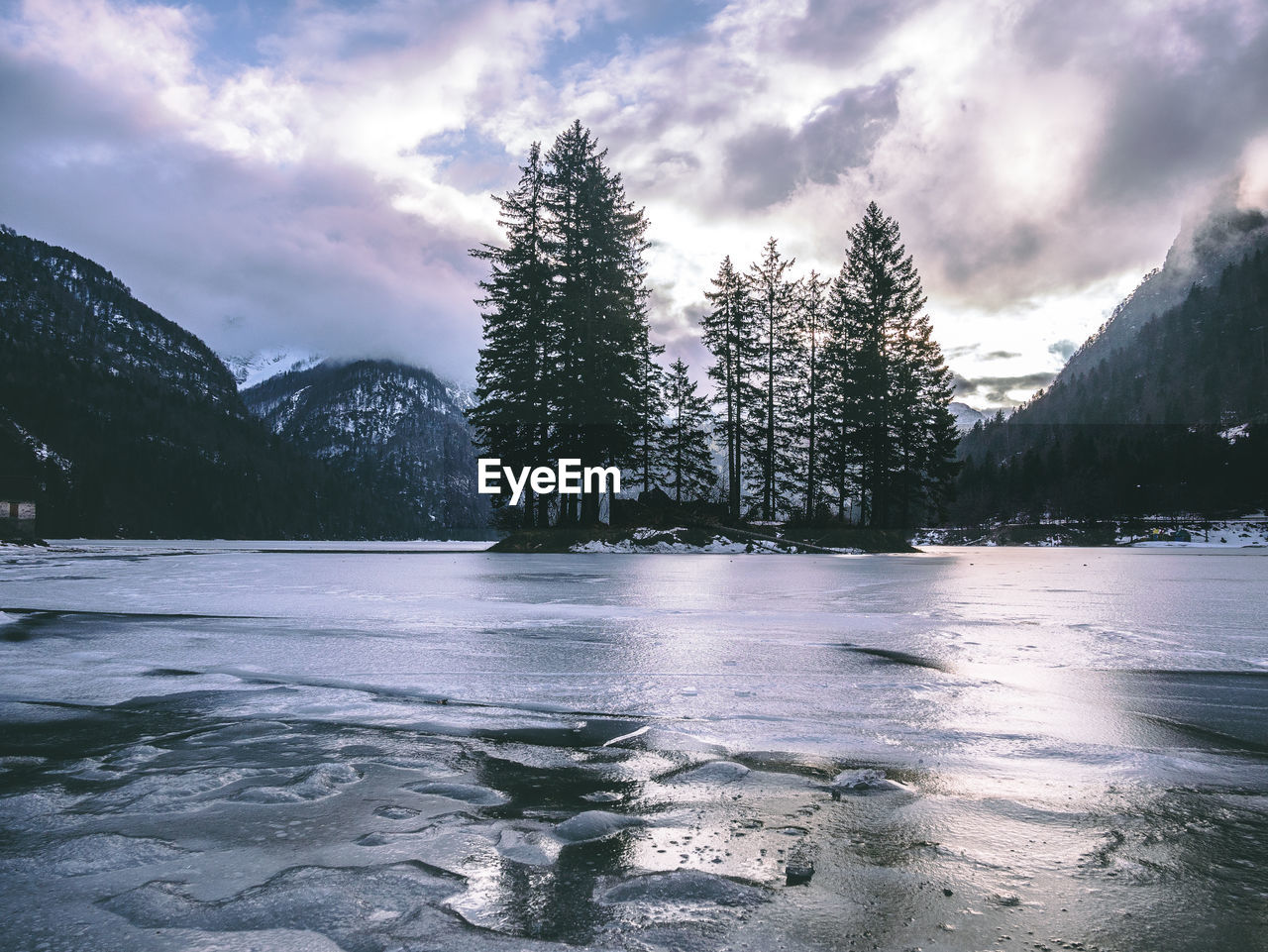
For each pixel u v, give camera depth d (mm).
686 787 2688
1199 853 2084
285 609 8773
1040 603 9547
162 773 2799
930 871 1956
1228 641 6246
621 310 31922
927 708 3926
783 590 11734
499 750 3170
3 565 19062
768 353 38094
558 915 1685
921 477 38656
